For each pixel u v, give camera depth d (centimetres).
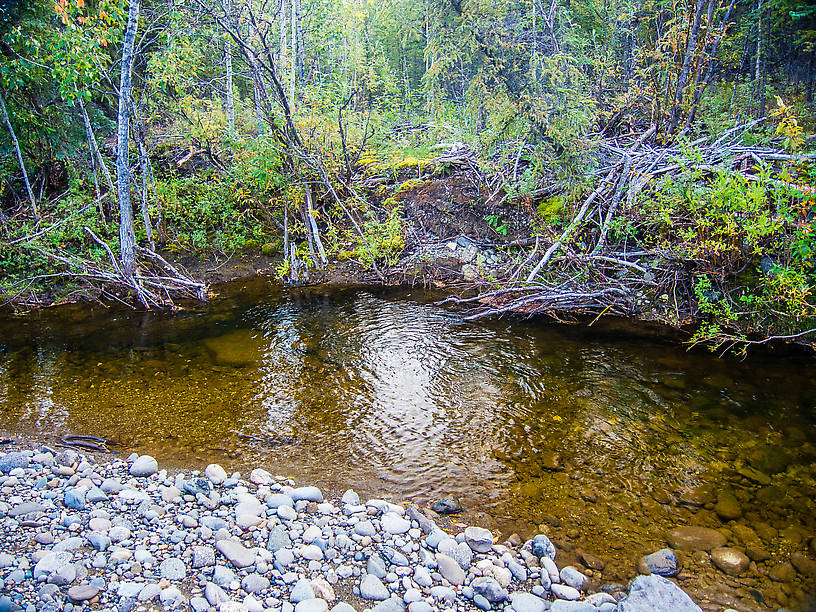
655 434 490
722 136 857
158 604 289
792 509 386
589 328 757
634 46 1169
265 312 876
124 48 916
